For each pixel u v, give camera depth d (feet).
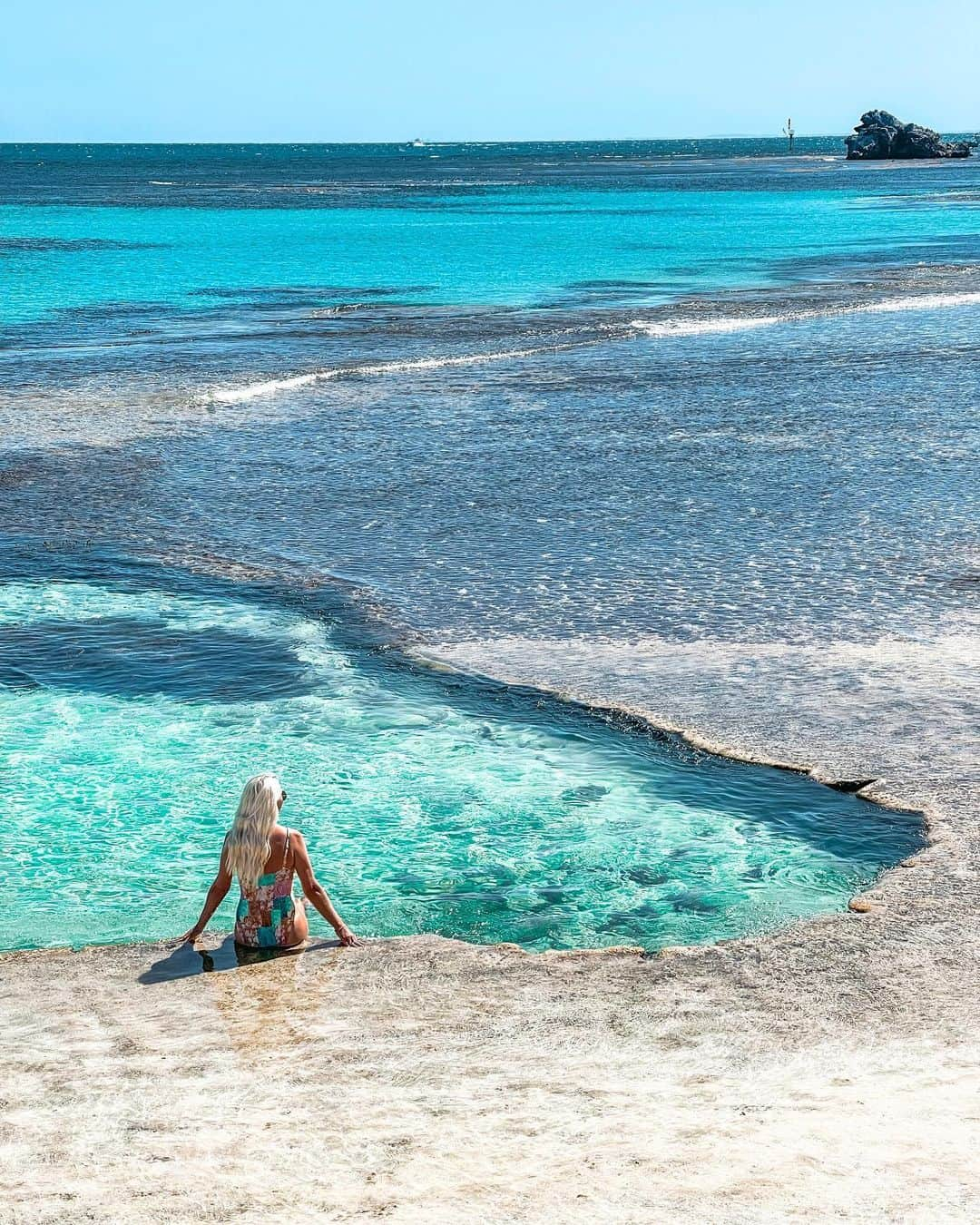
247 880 24.47
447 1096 18.03
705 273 167.73
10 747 35.88
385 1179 15.28
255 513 61.72
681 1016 21.29
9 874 28.84
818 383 93.71
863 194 366.02
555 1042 20.26
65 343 112.78
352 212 298.56
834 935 24.68
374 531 58.59
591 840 30.30
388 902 27.48
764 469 69.00
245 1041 20.52
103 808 32.14
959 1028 20.65
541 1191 14.82
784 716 37.24
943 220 254.68
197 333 119.24
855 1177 14.98
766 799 32.24
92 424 80.89
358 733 36.91
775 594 48.85
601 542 56.44
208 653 43.60
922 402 85.97
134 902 27.61
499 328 120.37
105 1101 18.19
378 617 47.21
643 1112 17.22
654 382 95.09
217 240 223.51
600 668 41.65
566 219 273.75
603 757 35.12
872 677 40.19
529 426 80.43
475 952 24.43
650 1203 14.39
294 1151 16.20
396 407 86.79
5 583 51.03
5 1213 14.61
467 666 42.16
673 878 28.45
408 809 32.04
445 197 372.38
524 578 51.57
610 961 23.88
